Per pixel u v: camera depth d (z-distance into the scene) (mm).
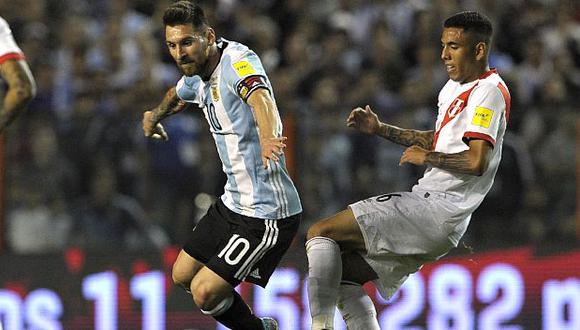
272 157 17844
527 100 36312
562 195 29734
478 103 18922
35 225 30328
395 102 32625
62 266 30016
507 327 29203
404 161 19016
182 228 30328
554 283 29234
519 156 29812
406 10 39250
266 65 37656
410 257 19797
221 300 20109
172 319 29734
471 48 19125
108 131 30484
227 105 19469
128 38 37406
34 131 30453
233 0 39656
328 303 19078
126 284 29875
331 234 19469
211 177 30281
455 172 18953
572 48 39219
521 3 40406
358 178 29844
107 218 30391
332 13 39719
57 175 30453
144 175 30391
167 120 30328
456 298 29250
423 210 19375
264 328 20656
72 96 35125
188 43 19125
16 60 19797
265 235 19844
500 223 29875
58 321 29938
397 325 29172
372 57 36938
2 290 29984
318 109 30016
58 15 40000
